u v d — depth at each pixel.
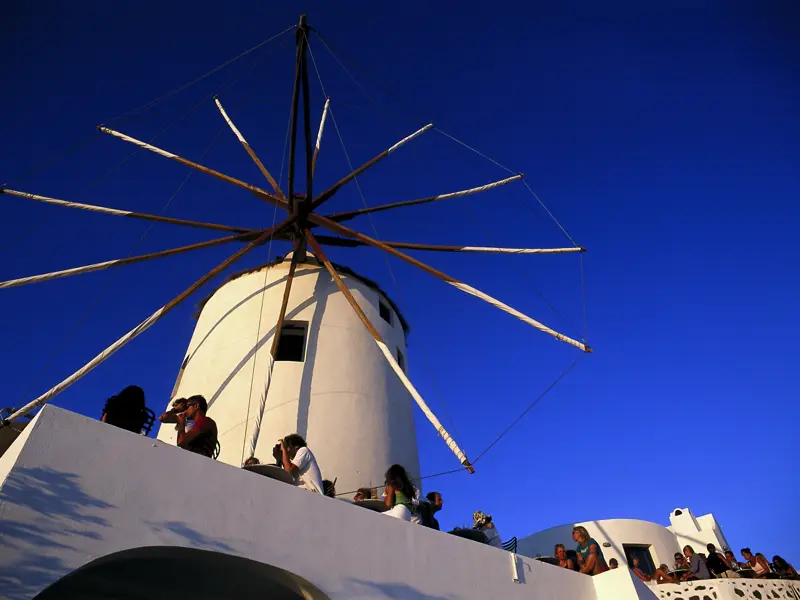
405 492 9.51
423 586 8.03
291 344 15.16
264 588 7.79
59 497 5.68
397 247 15.80
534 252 14.77
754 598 12.06
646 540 17.94
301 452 8.43
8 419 7.71
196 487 6.62
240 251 14.68
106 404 7.62
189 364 15.49
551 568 10.07
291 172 15.81
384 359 15.49
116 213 15.10
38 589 5.21
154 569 7.27
